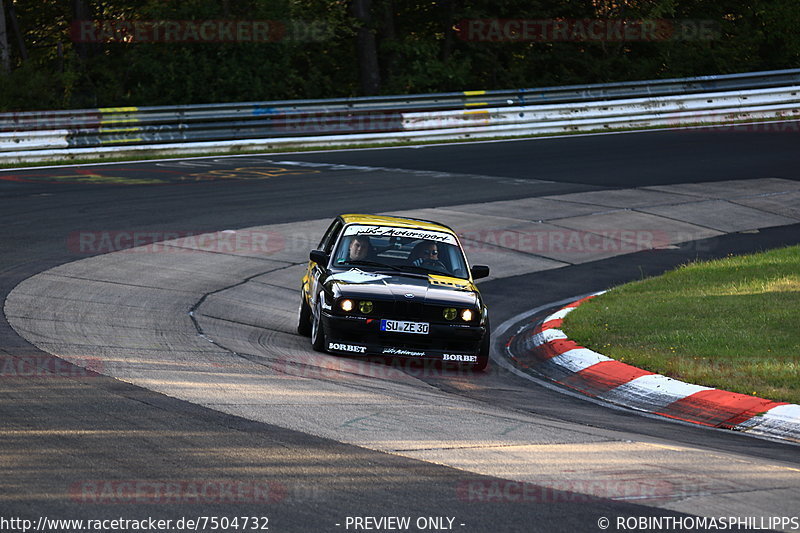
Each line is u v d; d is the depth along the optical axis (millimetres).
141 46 132250
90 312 40688
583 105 116938
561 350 40406
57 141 92750
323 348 38531
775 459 25656
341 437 24281
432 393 31922
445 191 80500
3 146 89250
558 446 24844
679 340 40156
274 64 133750
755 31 161000
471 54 154000
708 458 24562
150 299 45094
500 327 47375
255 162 93875
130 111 97312
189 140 100312
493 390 33906
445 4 151250
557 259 63406
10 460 20594
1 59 130625
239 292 49500
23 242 55812
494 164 94688
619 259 64438
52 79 128750
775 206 80812
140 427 23812
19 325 36406
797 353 37156
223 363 33125
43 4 162250
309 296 41906
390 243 41781
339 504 19125
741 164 96625
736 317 43969
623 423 29531
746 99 125000
